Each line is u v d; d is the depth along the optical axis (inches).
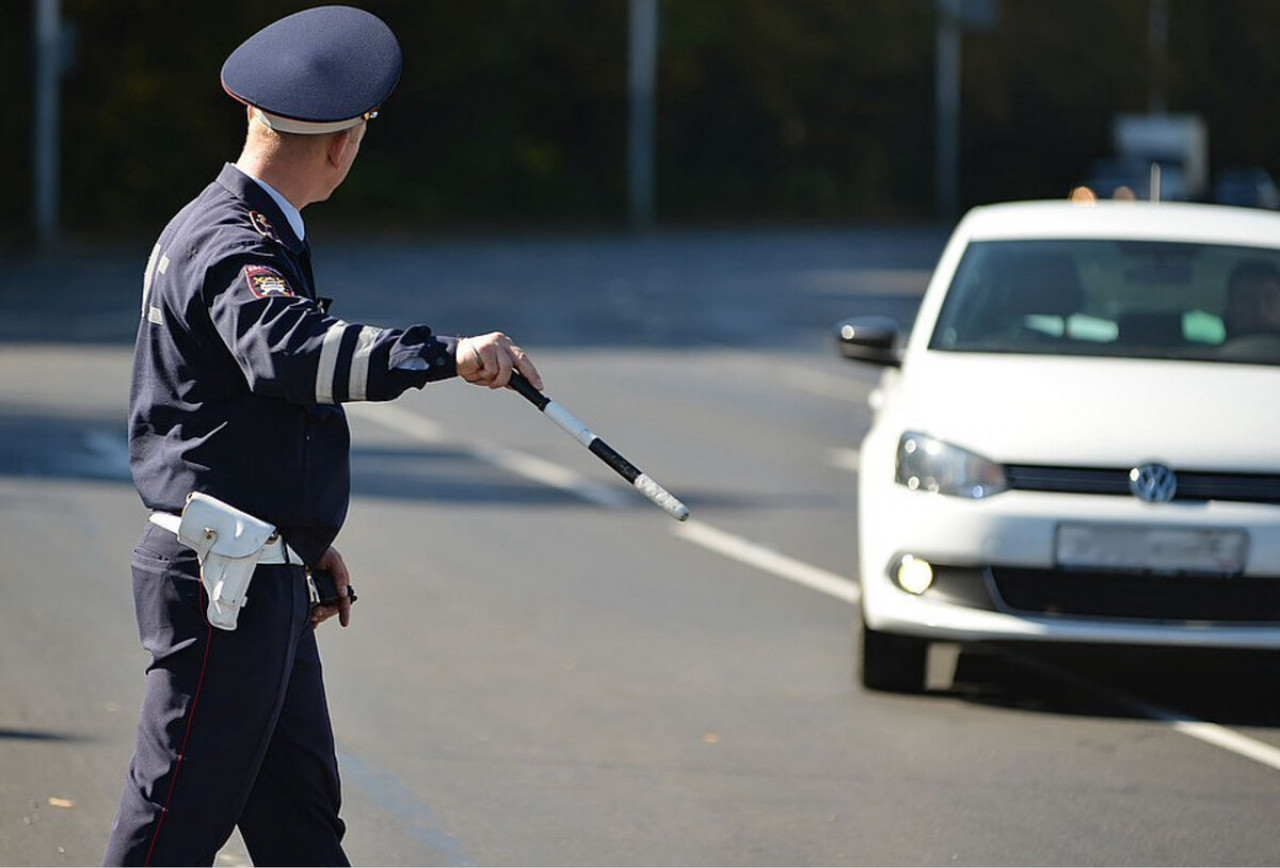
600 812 679.7
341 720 791.1
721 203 7091.5
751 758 749.3
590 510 1309.1
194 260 420.2
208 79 4977.9
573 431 422.9
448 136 6102.4
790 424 1763.0
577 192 6432.1
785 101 7204.7
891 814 682.8
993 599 808.3
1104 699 856.3
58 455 1445.6
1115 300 931.3
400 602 1018.1
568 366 2161.7
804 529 1258.6
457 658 901.2
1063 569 803.4
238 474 423.5
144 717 432.1
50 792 687.1
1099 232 972.6
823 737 781.3
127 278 3203.7
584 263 4089.6
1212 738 792.9
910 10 7746.1
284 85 427.2
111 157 4837.6
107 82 4827.8
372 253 4229.8
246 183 430.6
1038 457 814.5
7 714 784.9
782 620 999.0
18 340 2208.4
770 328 2696.9
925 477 825.5
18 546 1128.2
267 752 451.5
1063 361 888.9
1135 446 811.4
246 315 406.6
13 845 630.5
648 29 6195.9
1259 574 798.5
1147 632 796.6
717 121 7140.8
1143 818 683.4
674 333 2578.7
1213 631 797.2
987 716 820.0
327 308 437.1
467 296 3021.7
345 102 427.2
